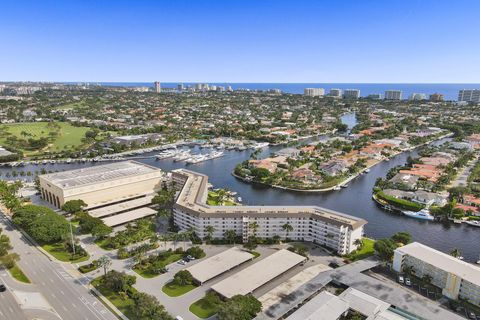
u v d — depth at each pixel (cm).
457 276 17412
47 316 15825
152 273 19600
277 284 18650
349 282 17962
